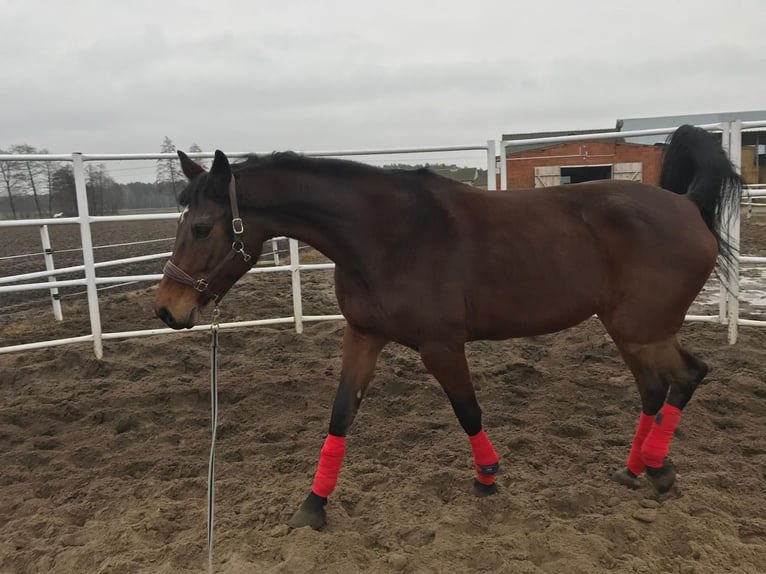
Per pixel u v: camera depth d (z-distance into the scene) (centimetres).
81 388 472
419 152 563
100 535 267
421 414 413
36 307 847
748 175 1902
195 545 252
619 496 292
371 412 415
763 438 356
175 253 256
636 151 897
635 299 277
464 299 268
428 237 265
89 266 531
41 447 376
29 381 500
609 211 279
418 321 263
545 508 282
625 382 450
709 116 2470
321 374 487
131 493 307
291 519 271
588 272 278
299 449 360
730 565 234
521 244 271
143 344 573
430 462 335
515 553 243
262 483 317
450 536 257
